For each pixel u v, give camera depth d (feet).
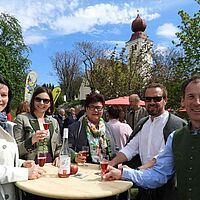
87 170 10.12
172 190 9.28
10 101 9.92
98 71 65.26
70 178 8.85
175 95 45.80
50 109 13.23
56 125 12.53
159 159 8.59
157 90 11.02
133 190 14.02
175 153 7.91
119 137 17.22
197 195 7.29
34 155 11.18
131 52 62.64
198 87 7.41
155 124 11.14
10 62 92.43
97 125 12.98
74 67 160.04
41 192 7.39
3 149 8.44
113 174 8.61
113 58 62.69
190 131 7.77
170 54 92.43
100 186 7.99
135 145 11.82
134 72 60.49
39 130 10.91
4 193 8.26
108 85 61.21
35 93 12.62
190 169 7.46
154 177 8.47
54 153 12.01
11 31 97.35
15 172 8.20
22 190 8.31
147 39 65.98
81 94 146.51
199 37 46.19
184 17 46.91
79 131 12.62
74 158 11.20
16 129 11.88
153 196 10.02
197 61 46.03
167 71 67.77
